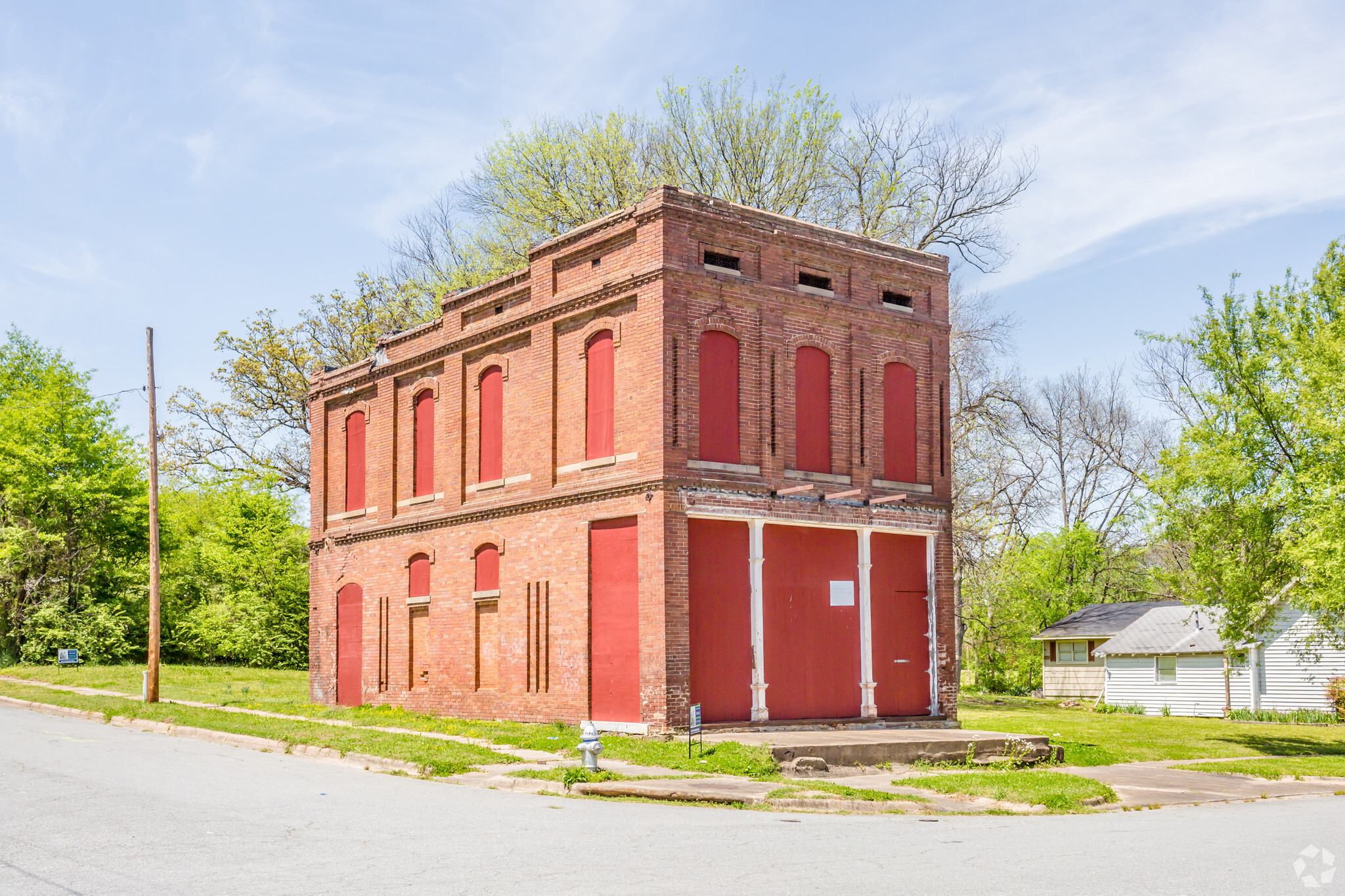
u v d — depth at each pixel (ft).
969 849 35.04
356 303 157.79
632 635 68.69
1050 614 181.37
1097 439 187.73
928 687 79.10
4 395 157.28
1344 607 77.46
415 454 92.84
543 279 78.28
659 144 127.44
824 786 49.80
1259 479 84.38
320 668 101.55
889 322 79.71
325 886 28.04
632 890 27.78
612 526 71.05
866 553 76.28
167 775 52.34
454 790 49.73
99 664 141.69
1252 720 116.06
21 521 144.05
